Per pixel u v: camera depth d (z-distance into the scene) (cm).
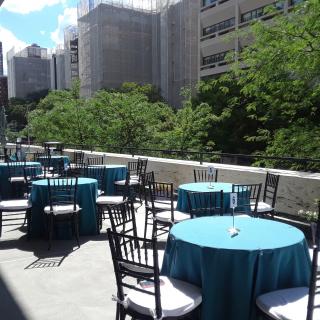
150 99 4944
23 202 664
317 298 294
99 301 423
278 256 306
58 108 2472
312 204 683
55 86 11094
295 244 319
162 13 7044
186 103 2298
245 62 991
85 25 7594
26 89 11456
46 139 2452
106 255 568
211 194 560
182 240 328
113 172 938
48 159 1140
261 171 797
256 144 2672
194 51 6519
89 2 7375
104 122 2309
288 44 877
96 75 7319
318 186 675
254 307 302
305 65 848
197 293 310
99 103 2344
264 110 1265
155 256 287
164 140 2092
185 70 6562
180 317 291
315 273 262
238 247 304
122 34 7262
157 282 286
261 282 304
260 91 1028
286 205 725
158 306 285
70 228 654
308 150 962
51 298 431
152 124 2294
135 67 7438
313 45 845
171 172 1025
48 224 638
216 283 302
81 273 500
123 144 2214
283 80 950
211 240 324
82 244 624
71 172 884
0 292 447
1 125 2995
